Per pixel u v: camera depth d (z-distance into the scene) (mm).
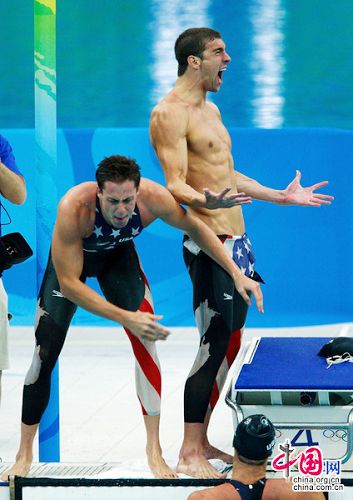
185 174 17922
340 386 16766
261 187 19438
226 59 18125
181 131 17828
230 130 31703
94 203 16172
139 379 17359
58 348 17188
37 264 19297
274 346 19781
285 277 32094
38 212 19172
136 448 22156
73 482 17328
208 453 18859
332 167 31719
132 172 15672
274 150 31703
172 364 28625
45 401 17328
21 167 31500
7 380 27234
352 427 17078
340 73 47438
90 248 16609
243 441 15750
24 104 44188
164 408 24828
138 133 31500
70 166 31672
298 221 31875
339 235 32031
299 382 17016
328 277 32156
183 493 17172
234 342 18969
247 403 17938
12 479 17359
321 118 40469
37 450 21672
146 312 16484
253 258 18812
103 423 23891
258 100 43344
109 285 17234
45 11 18812
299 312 32250
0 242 18547
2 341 19250
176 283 32062
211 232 17094
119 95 45094
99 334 32219
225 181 18344
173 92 18203
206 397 17812
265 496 15609
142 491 17250
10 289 32344
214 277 17922
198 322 18203
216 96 44125
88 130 31484
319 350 19375
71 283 16250
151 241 31875
